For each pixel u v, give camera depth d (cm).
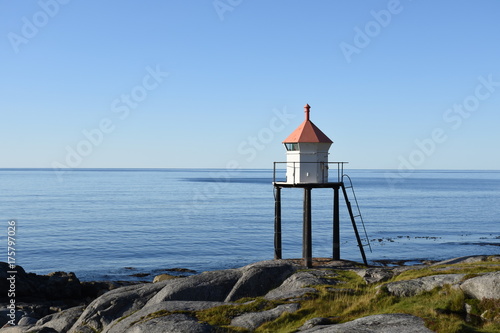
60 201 15800
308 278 2664
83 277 5525
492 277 1989
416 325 1775
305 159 3519
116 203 15162
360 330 1769
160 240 8062
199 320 2136
